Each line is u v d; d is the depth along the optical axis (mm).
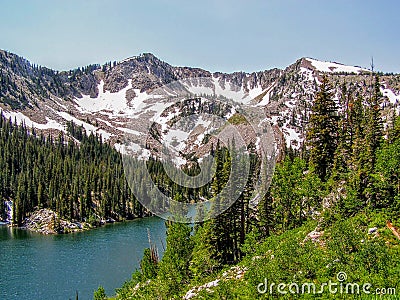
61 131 186375
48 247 79188
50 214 108625
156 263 43938
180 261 32062
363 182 29891
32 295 51844
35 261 68000
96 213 113125
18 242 85000
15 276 59656
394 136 35844
